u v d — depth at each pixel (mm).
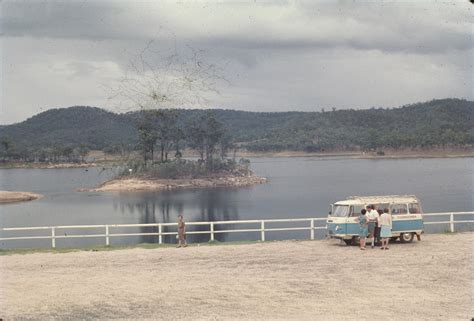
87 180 183250
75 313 19531
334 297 21078
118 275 25031
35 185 166625
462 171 188250
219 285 22984
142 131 178000
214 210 98312
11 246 56781
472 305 19797
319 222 71438
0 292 22312
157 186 155250
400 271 25078
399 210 32844
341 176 180875
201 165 181375
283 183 161375
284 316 18797
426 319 18297
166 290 22281
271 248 31875
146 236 63938
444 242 32875
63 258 29672
